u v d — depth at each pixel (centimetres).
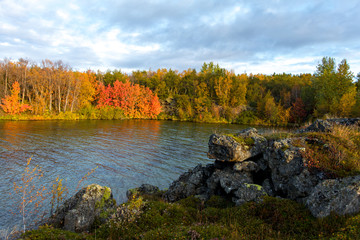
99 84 8212
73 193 1352
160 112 8712
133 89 8038
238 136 1234
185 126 5647
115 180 1633
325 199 662
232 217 745
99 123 5416
